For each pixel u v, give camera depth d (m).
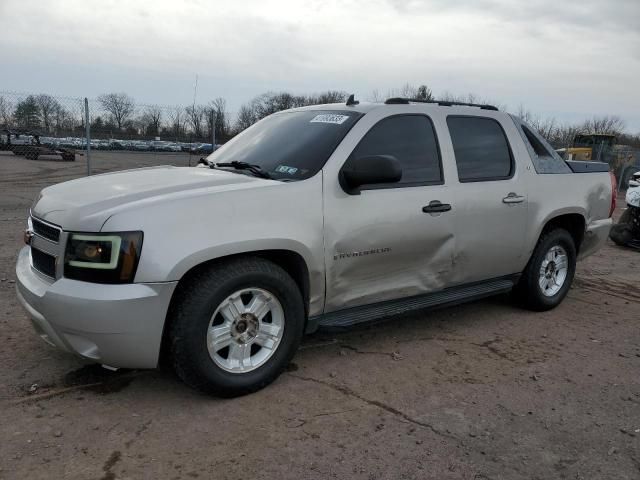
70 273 3.05
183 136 16.61
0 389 3.39
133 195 3.24
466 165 4.46
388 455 2.87
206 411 3.23
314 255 3.54
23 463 2.68
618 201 18.41
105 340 2.97
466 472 2.76
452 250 4.33
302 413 3.25
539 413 3.38
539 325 5.00
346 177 3.64
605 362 4.22
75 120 16.95
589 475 2.78
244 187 3.36
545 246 5.15
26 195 12.88
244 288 3.30
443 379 3.79
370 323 3.87
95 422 3.07
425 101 4.50
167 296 3.02
